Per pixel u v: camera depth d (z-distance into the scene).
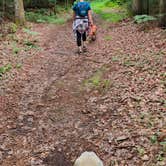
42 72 6.50
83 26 7.55
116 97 4.74
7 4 12.63
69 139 3.91
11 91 5.48
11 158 3.63
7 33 9.68
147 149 3.36
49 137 4.01
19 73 6.38
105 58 6.84
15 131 4.21
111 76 5.61
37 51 8.22
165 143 3.33
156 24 8.88
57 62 7.14
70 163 3.47
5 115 4.63
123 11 14.11
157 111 4.05
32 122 4.43
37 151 3.73
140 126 3.81
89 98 4.96
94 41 8.88
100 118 4.28
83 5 7.56
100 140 3.75
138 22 9.14
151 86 4.78
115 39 8.62
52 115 4.59
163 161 3.12
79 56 7.44
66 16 16.27
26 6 15.74
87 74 6.04
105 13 14.81
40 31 11.18
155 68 5.42
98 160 1.86
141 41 7.66
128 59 6.29
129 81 5.17
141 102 4.37
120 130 3.85
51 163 3.50
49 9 16.56
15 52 7.86
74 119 4.40
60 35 10.48
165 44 6.80
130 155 3.34
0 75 6.11
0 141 3.97
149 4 9.93
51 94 5.32
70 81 5.82
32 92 5.45
